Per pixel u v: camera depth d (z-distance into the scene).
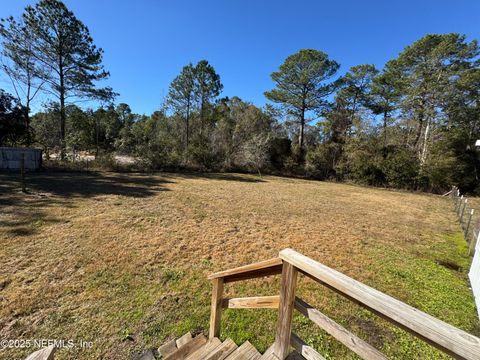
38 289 2.82
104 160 14.03
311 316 1.19
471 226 6.21
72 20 13.11
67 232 4.48
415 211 8.86
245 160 18.12
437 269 4.02
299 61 18.14
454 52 14.37
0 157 11.35
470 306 3.02
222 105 21.16
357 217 7.32
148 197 7.80
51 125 17.86
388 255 4.52
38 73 13.61
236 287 3.14
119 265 3.48
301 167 19.52
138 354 2.05
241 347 1.79
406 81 16.22
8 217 5.01
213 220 5.91
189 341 2.09
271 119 21.53
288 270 1.26
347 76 19.70
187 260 3.80
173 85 18.30
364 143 17.41
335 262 4.10
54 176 10.73
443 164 14.42
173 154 16.39
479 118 14.99
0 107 12.41
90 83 14.84
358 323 2.58
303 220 6.53
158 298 2.82
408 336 2.41
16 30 12.38
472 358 0.60
